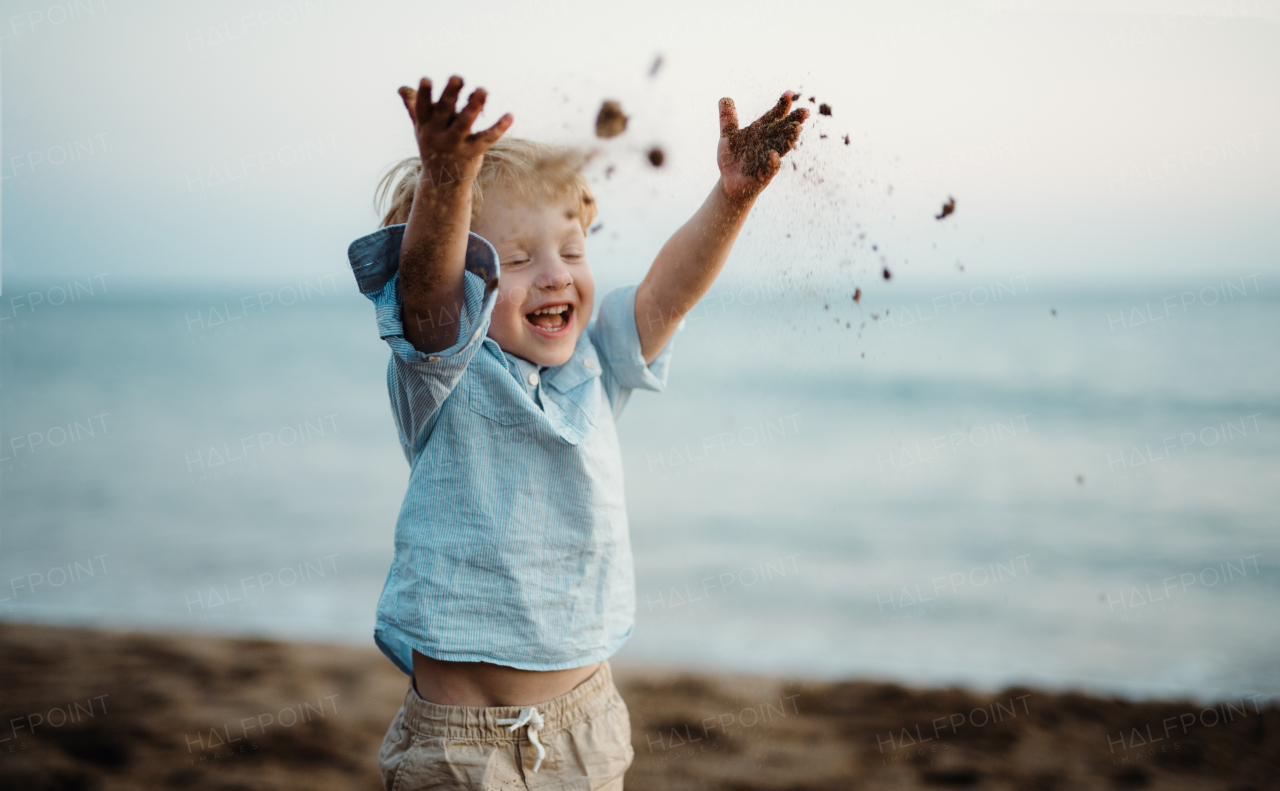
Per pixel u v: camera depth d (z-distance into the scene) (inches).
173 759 139.6
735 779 134.3
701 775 135.6
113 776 132.6
